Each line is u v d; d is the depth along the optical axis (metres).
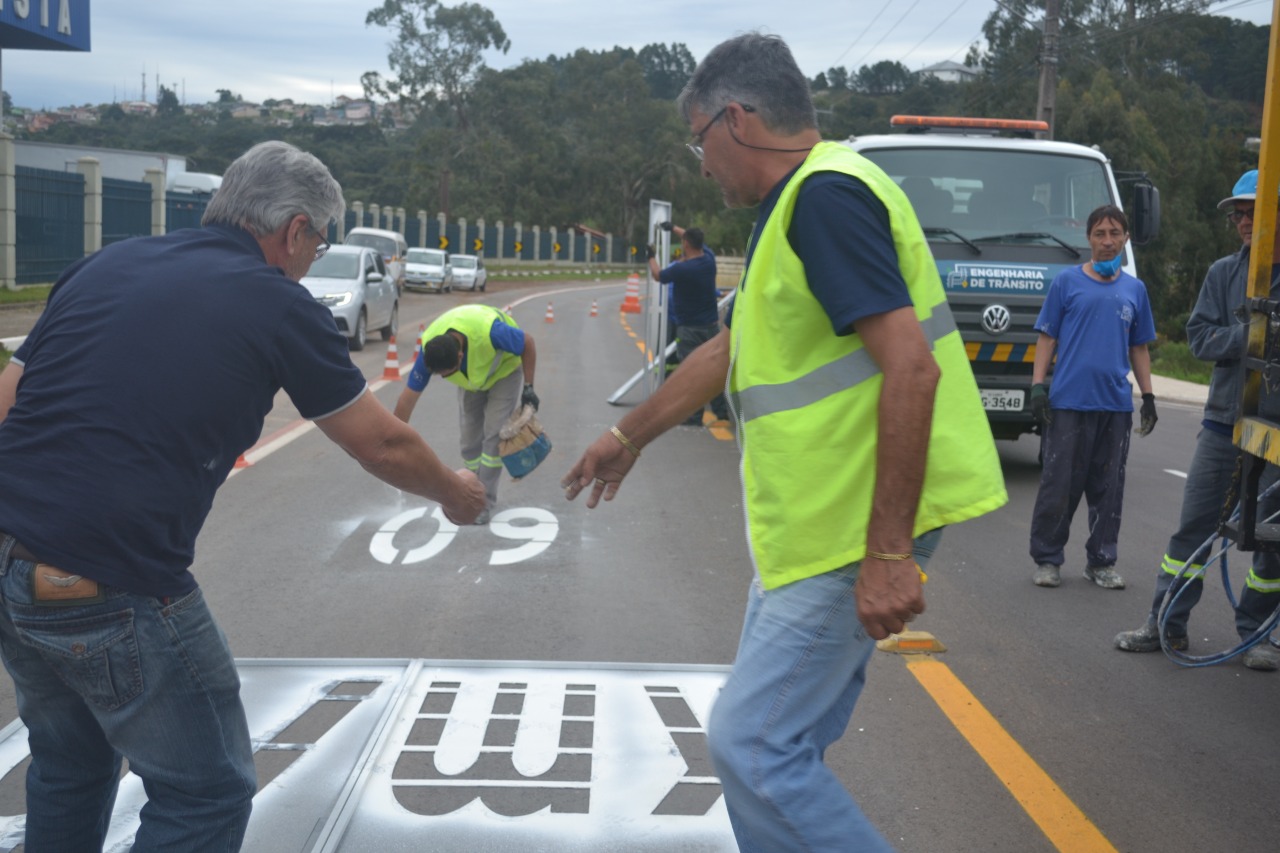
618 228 97.44
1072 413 6.39
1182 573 5.05
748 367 2.51
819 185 2.36
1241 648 4.94
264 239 2.70
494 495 7.89
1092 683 5.04
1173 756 4.27
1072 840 3.61
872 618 2.32
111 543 2.35
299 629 5.49
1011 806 3.83
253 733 4.15
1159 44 54.44
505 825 3.54
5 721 4.31
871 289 2.29
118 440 2.37
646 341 14.13
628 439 3.02
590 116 99.00
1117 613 6.12
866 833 2.41
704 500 8.69
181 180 41.59
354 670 4.80
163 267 2.52
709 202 95.12
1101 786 4.00
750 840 2.61
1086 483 6.61
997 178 9.66
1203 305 5.09
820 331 2.43
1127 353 6.43
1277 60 4.03
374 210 61.78
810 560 2.45
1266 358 4.07
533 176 92.88
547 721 4.32
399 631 5.49
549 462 10.00
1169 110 48.22
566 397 14.52
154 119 148.50
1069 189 9.66
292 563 6.68
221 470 2.56
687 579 6.51
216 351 2.45
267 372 2.55
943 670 5.16
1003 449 11.59
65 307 2.49
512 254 79.75
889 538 2.30
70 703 2.62
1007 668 5.21
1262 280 4.15
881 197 2.36
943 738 4.38
